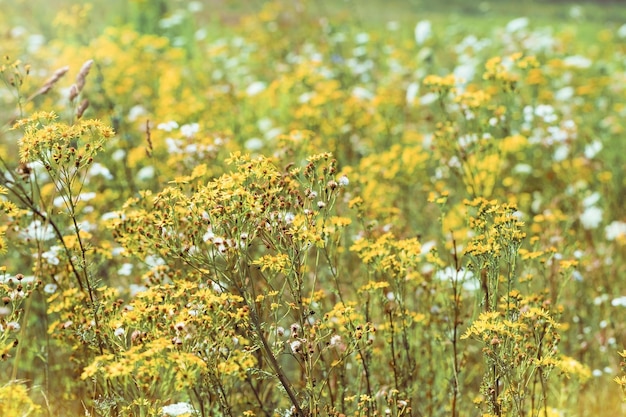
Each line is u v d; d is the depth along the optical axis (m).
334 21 14.66
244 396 4.89
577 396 5.49
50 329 4.53
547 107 7.57
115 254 5.83
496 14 23.42
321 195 4.45
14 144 7.91
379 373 5.22
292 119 9.16
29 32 12.88
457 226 7.21
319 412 4.29
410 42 14.37
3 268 4.21
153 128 7.86
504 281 4.80
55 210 5.57
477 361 5.73
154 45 11.23
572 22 22.02
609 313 6.35
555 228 7.12
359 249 4.73
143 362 3.53
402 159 7.70
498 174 7.60
